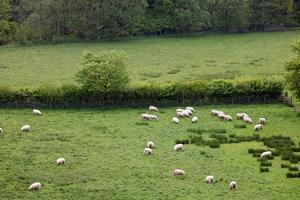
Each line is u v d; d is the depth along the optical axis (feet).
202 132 301.02
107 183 227.40
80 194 215.92
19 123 317.42
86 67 353.31
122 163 251.39
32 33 650.84
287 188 222.07
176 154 264.11
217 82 361.92
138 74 468.34
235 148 273.54
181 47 602.44
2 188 221.46
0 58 549.54
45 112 344.49
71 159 256.52
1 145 276.00
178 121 318.24
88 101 356.59
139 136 293.02
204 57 542.98
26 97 354.95
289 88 333.83
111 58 359.05
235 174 237.45
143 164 249.96
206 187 222.89
